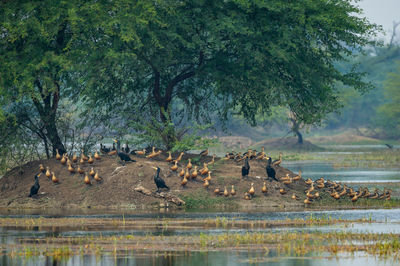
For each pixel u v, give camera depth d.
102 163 70.06
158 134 77.12
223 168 72.75
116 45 71.38
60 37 73.31
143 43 73.88
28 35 69.00
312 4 75.69
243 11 75.88
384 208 64.12
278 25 77.38
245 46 75.19
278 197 66.19
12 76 66.50
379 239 44.44
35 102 75.50
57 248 40.66
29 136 77.06
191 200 63.00
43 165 71.25
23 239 43.94
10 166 74.62
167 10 72.00
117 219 53.75
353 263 37.00
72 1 67.81
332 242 43.38
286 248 40.81
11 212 59.09
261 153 76.75
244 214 57.69
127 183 64.75
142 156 74.06
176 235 45.59
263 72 77.88
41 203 63.47
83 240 43.53
